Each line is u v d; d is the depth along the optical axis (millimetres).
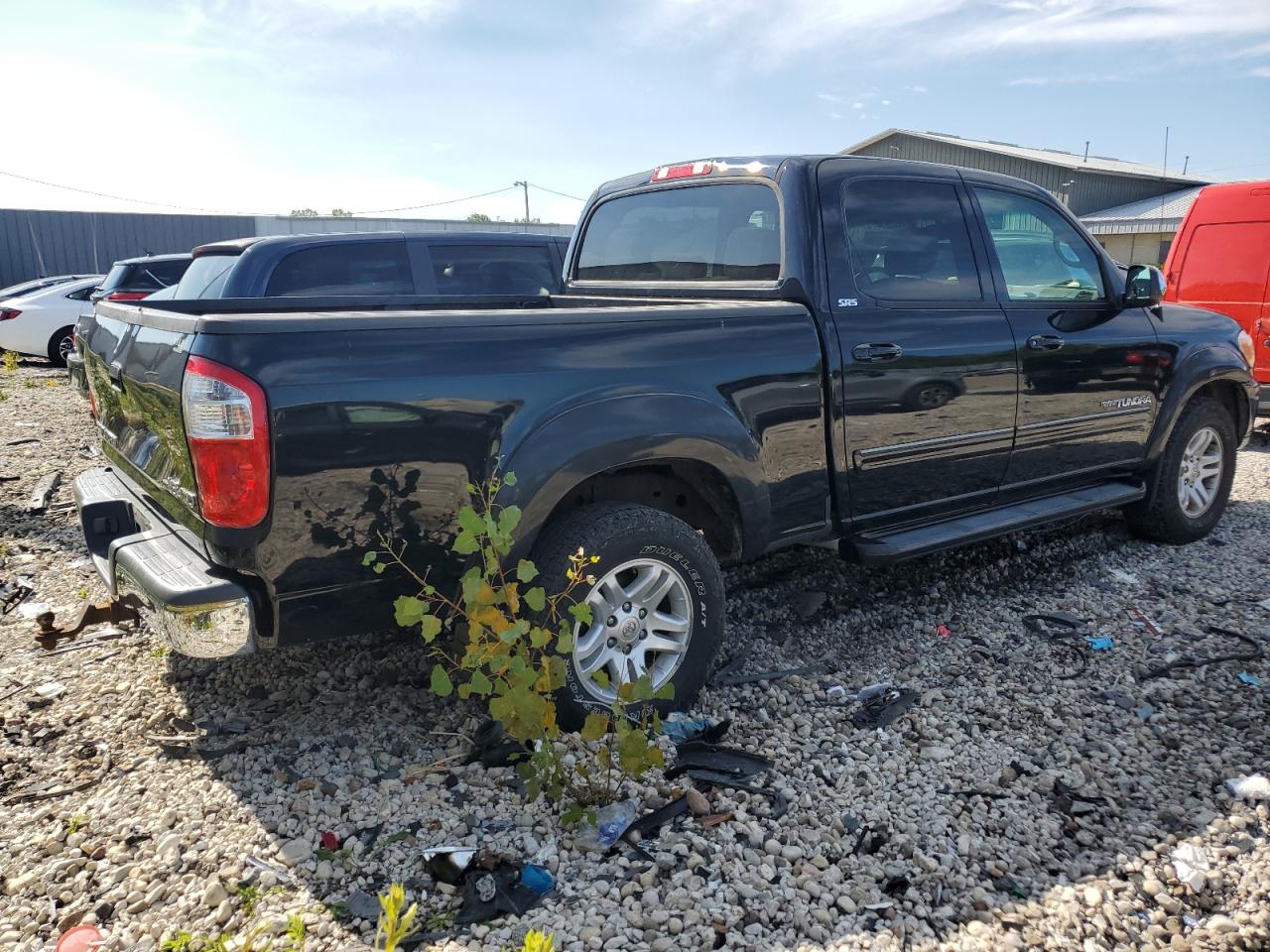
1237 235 8688
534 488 2975
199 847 2699
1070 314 4605
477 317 2916
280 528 2648
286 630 2760
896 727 3457
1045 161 31719
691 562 3359
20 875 2602
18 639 4145
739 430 3426
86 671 3816
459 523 2662
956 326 4105
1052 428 4566
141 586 2803
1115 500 4918
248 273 6262
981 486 4387
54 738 3312
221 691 3641
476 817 2830
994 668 3939
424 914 2445
